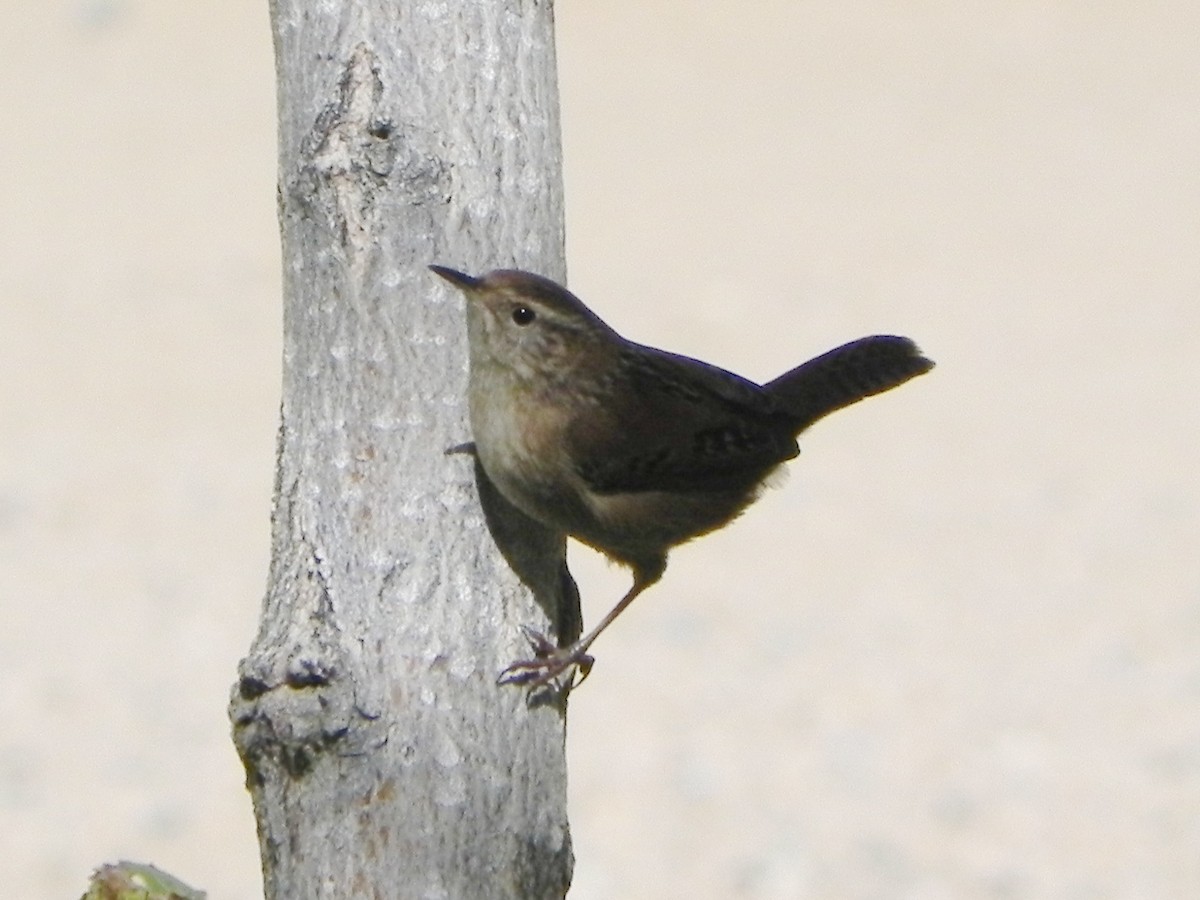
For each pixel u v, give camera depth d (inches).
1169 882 491.2
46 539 725.3
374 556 209.9
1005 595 673.0
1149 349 912.3
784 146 1257.4
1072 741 566.6
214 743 578.6
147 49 1449.3
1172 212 1101.1
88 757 567.8
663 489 256.7
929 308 969.5
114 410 857.5
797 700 600.4
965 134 1259.8
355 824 201.0
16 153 1248.8
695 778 553.3
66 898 494.9
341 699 202.2
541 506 234.8
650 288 996.6
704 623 658.8
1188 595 662.5
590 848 517.7
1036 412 848.9
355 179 210.8
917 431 841.5
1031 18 1477.6
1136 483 768.3
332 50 209.8
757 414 269.0
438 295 213.6
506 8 215.3
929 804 537.0
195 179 1198.9
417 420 212.8
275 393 879.7
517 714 210.5
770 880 498.0
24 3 1533.0
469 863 204.2
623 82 1392.7
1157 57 1384.1
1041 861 504.4
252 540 726.5
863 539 727.7
